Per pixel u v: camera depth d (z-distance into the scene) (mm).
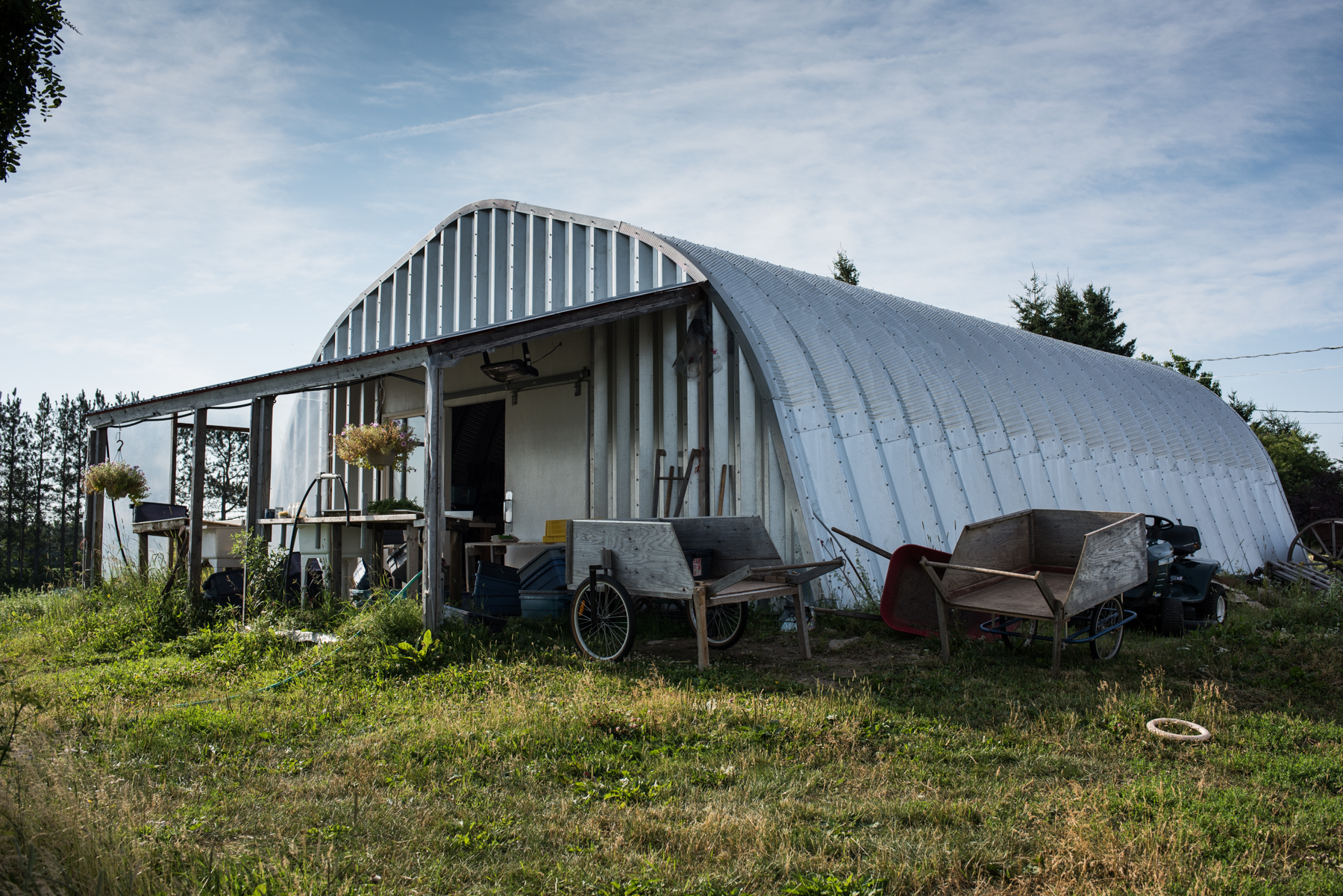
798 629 8375
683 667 7723
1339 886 3430
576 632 8250
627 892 3430
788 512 10828
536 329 9875
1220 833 3936
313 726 6035
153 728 5863
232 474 35062
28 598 13453
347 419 16859
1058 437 14844
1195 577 10625
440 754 5262
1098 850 3705
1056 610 7402
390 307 16625
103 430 14008
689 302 11773
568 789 4668
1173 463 17578
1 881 3115
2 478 44719
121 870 3295
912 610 8867
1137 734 5559
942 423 12945
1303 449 36656
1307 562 18984
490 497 15938
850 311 14180
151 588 11000
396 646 7988
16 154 4449
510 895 3424
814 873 3605
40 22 4383
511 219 14438
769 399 10953
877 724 5750
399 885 3459
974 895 3441
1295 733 5652
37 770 4035
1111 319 37344
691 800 4461
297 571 10930
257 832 4051
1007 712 6156
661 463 11867
